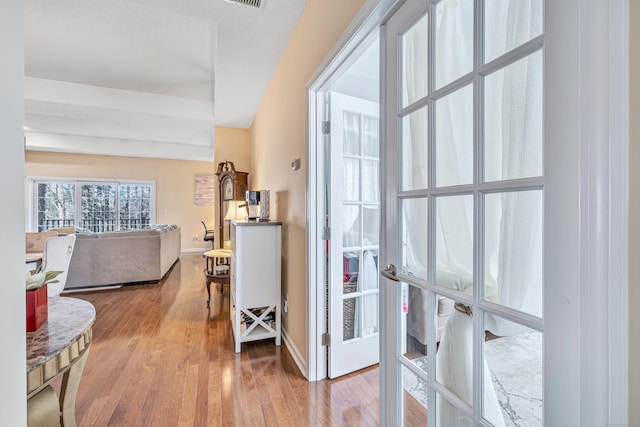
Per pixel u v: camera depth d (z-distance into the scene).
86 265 4.23
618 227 0.53
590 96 0.56
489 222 0.84
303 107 2.07
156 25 2.55
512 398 0.77
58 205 7.24
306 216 2.02
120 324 2.94
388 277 1.22
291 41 2.33
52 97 3.62
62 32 2.64
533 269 0.74
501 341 0.80
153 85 3.78
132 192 7.82
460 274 0.94
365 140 2.18
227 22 2.14
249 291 2.44
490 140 0.83
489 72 0.83
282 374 2.06
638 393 0.52
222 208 4.57
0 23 0.52
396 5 1.18
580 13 0.58
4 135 0.53
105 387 1.87
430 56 1.02
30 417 1.01
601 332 0.55
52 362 0.91
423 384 1.10
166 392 1.83
